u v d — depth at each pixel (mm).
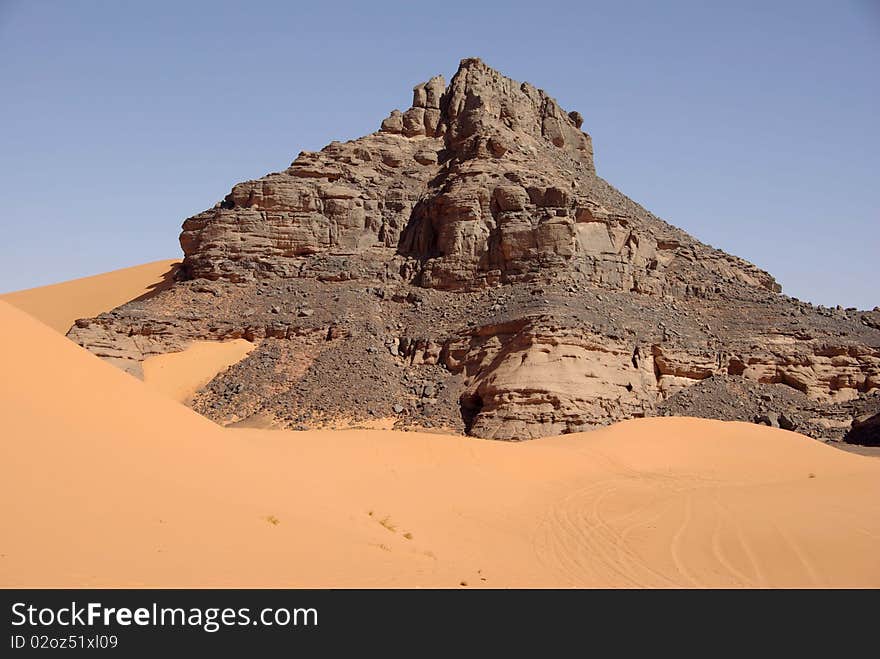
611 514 27141
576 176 87500
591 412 55406
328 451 29234
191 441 18531
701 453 40062
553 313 59906
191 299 73250
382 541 18422
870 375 68438
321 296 72312
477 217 72750
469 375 61156
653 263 76125
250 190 80188
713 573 20016
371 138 89188
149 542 13172
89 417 16281
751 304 75438
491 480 30359
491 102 89812
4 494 12492
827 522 23469
